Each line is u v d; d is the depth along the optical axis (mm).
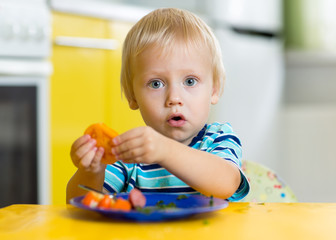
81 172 927
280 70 3553
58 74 2354
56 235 571
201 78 1054
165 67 1033
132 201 693
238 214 699
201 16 2953
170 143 806
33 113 2256
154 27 1067
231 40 3117
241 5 3197
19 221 651
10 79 2205
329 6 3998
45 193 2279
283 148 4000
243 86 3201
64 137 2375
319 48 4043
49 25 2307
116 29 2604
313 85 4145
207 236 566
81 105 2451
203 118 1058
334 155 4047
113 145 765
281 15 3715
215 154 973
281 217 676
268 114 3412
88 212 713
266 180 1194
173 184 1064
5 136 2201
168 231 591
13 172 2217
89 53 2486
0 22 2184
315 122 4027
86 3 2432
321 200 4023
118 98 2631
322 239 555
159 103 1039
